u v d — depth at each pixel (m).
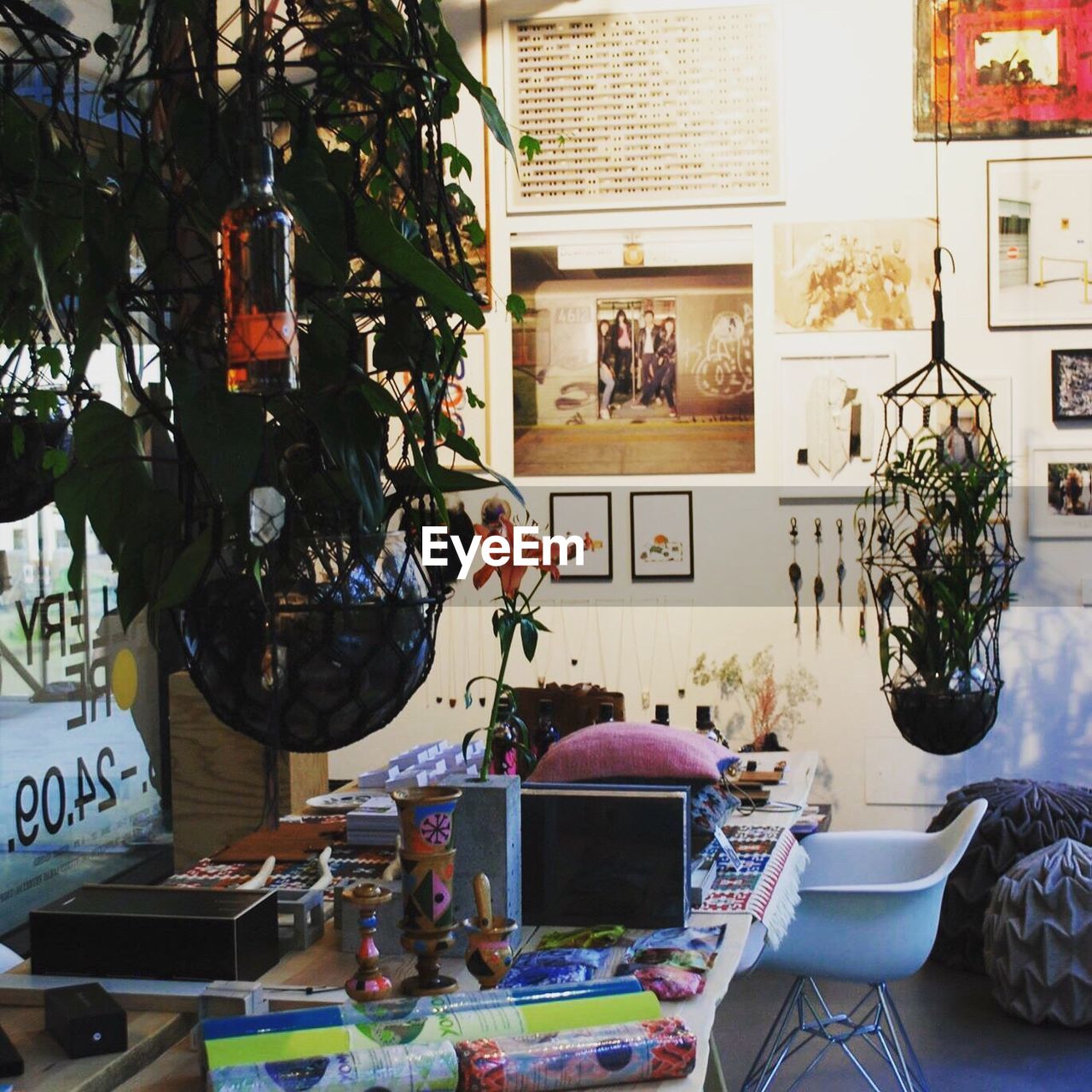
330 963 2.54
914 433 5.98
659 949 2.50
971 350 5.96
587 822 2.71
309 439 1.57
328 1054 1.81
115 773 5.33
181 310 1.54
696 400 6.11
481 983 2.25
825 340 6.02
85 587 5.15
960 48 5.90
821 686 6.05
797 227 6.03
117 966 2.35
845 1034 3.94
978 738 4.84
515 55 6.15
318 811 3.93
